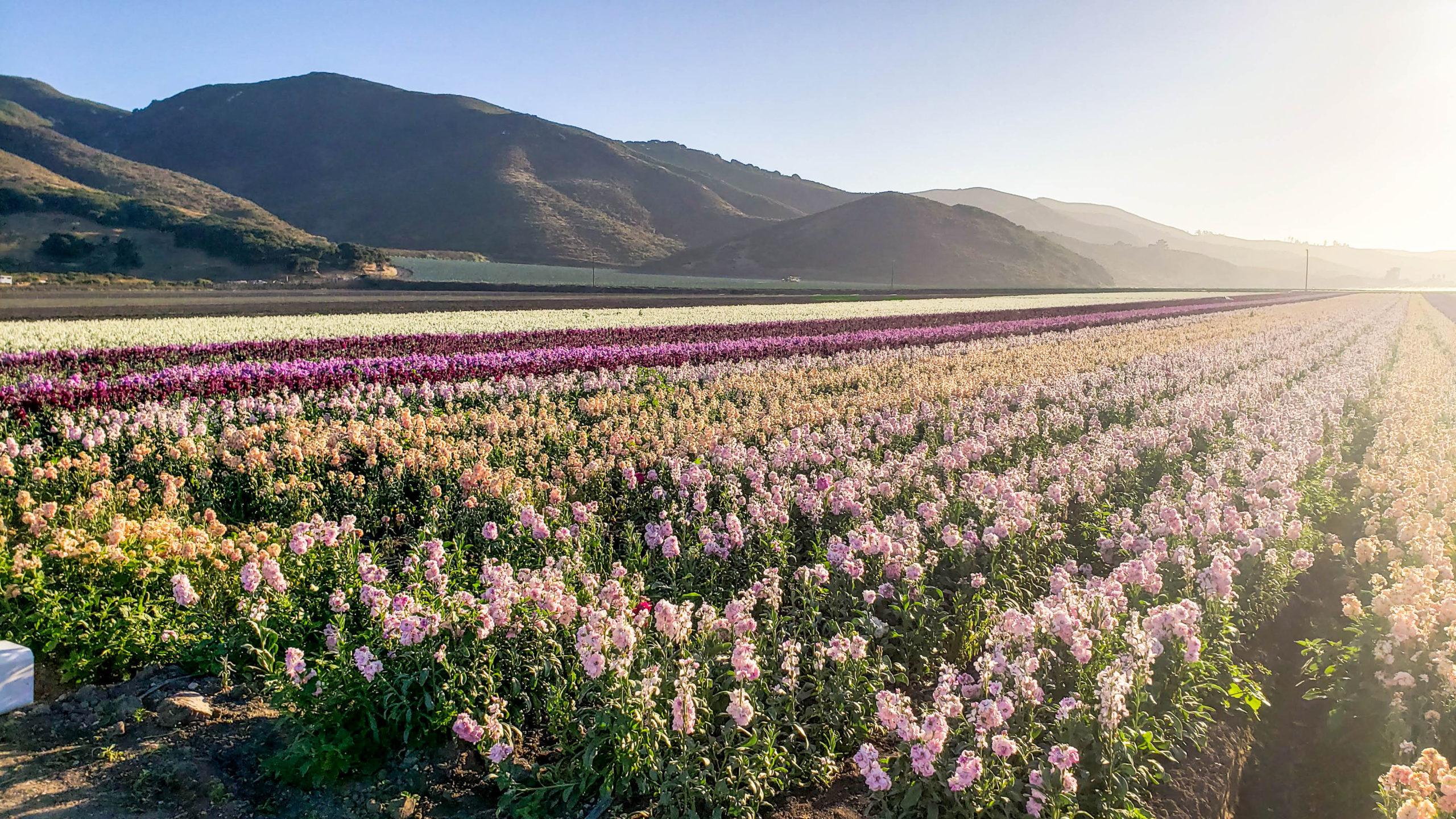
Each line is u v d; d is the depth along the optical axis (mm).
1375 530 9570
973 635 6492
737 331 31938
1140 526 9086
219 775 4816
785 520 8406
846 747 5434
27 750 4828
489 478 9016
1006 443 12555
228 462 9734
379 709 5211
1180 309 57594
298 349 22781
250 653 6000
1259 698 6133
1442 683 5824
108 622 5941
